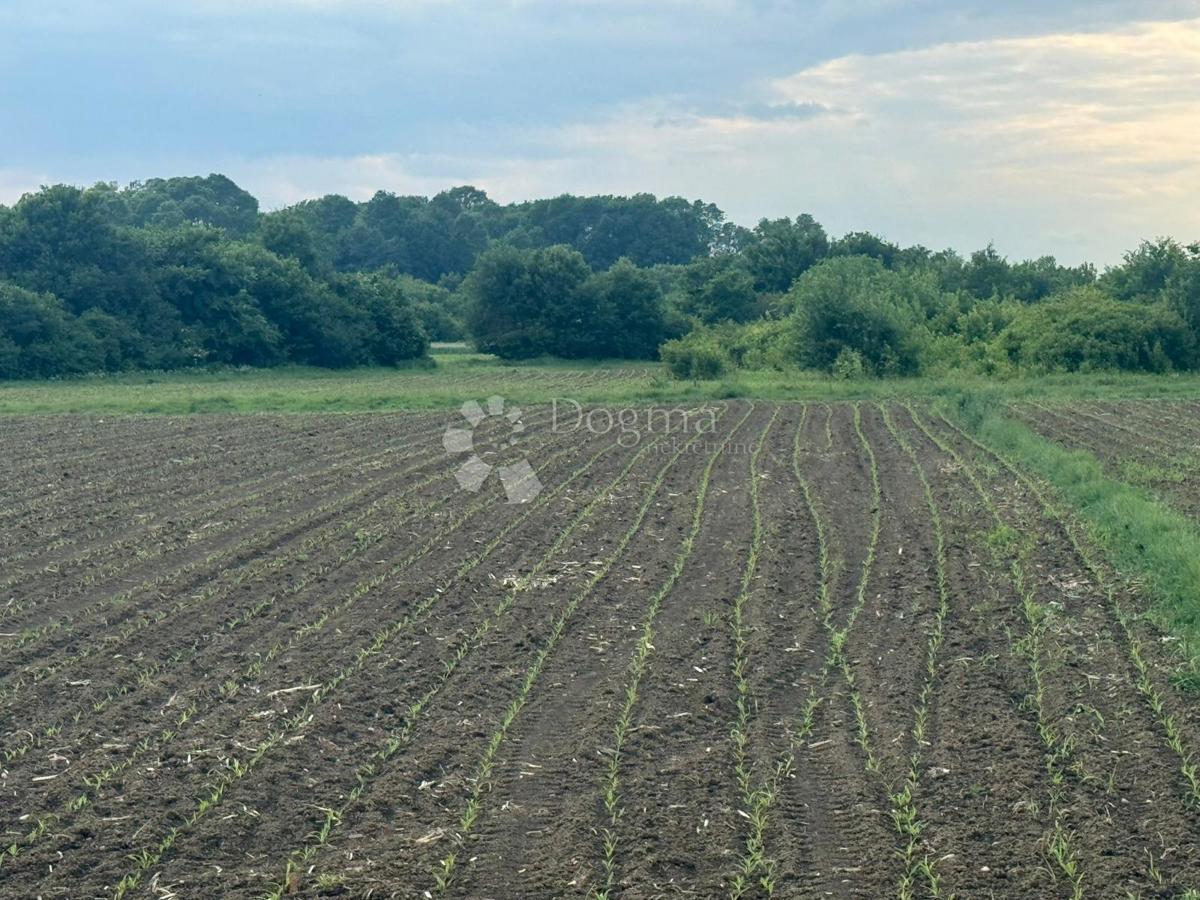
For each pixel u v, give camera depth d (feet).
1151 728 34.24
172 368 208.44
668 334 263.90
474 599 48.91
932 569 52.95
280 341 227.20
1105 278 182.70
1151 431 100.89
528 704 37.22
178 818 29.48
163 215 397.19
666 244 514.68
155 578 52.54
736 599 48.57
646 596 49.01
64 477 79.82
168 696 37.91
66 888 26.20
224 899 25.66
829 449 92.07
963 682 38.47
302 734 34.50
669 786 31.07
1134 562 51.72
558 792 30.86
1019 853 27.27
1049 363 159.94
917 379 156.87
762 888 25.91
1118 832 28.19
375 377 209.26
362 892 25.94
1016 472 78.23
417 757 32.94
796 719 35.70
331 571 53.42
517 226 520.83
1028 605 45.93
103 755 33.14
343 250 449.89
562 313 260.21
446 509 67.46
